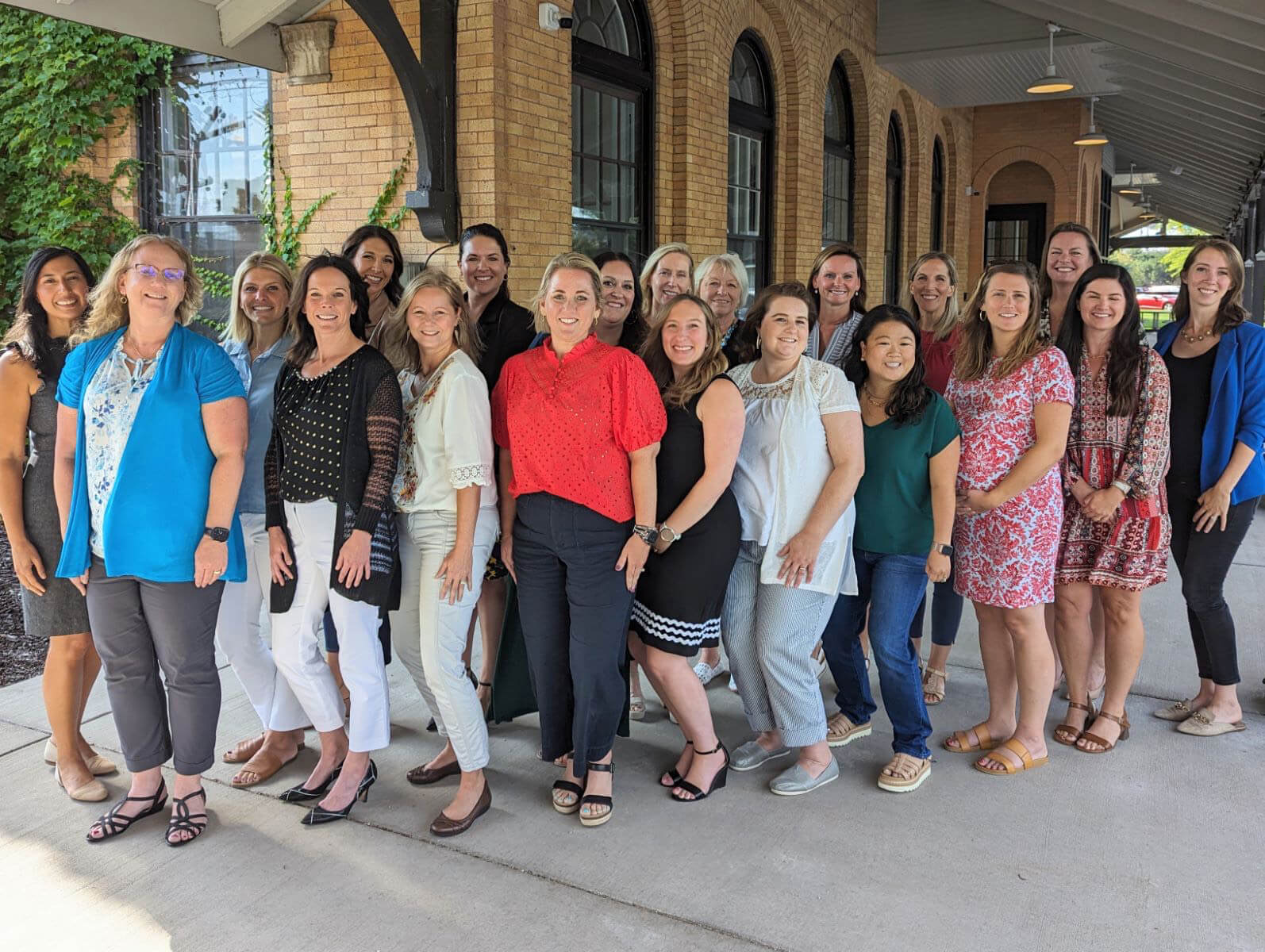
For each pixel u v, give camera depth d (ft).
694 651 10.50
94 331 10.03
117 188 26.35
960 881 9.29
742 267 13.69
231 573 10.26
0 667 14.89
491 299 12.26
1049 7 28.14
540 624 10.43
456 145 20.47
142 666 10.22
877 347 10.56
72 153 25.96
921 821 10.44
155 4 19.44
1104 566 11.74
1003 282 10.96
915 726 11.19
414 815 10.65
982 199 59.41
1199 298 12.13
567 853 9.87
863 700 12.43
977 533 11.42
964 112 56.24
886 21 40.32
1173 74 34.88
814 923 8.67
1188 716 12.90
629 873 9.50
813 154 35.12
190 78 25.57
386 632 11.55
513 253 20.97
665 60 26.53
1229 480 11.80
